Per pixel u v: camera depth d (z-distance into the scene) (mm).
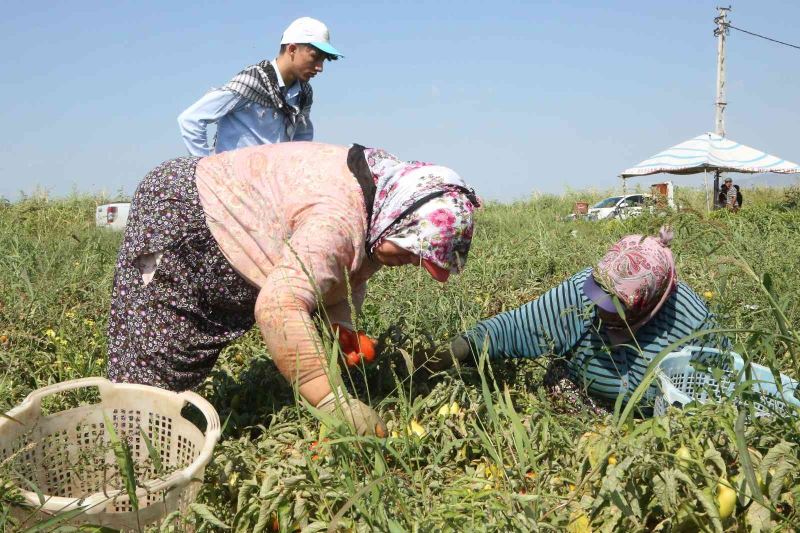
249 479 2461
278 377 3549
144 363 3076
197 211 2947
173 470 2434
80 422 2910
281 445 2783
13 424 2680
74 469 2662
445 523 2113
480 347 3438
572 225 8219
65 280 5691
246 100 4277
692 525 1997
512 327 3436
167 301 3021
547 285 6129
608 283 2725
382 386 3479
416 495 2316
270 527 2355
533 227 9805
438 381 3467
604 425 2703
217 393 3557
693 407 2445
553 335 3387
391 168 2840
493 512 2129
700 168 22688
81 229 12086
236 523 2307
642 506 2027
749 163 22219
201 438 2783
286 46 4301
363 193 2783
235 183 2920
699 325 3240
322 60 4395
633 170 23406
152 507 2244
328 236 2650
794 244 6965
